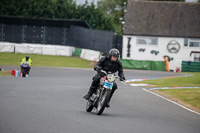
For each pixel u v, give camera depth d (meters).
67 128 22.12
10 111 27.88
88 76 83.75
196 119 29.56
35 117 25.61
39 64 117.62
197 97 44.00
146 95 45.47
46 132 20.69
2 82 55.19
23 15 176.25
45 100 35.72
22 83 54.50
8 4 174.75
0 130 20.77
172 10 154.12
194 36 147.25
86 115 27.70
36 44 146.62
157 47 147.38
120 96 43.06
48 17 183.88
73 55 141.88
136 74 97.75
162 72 114.44
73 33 144.50
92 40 135.62
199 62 127.69
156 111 32.69
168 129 23.84
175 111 33.50
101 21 198.62
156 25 149.12
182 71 128.00
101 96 28.53
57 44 147.25
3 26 148.25
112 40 129.38
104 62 29.22
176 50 147.62
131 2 156.12
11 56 132.50
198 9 154.75
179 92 49.66
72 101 36.28
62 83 58.84
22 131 20.67
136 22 149.38
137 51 147.12
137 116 28.98
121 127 23.50
